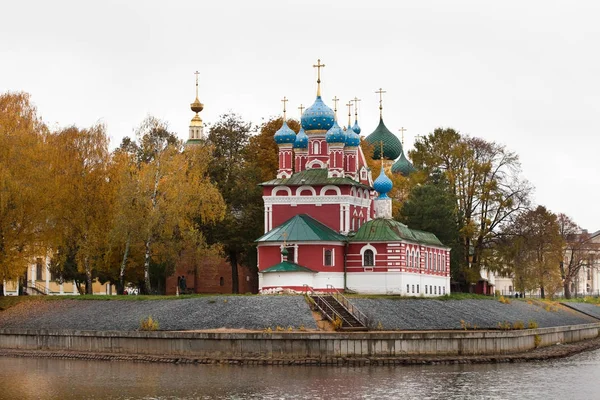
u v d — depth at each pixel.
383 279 122.50
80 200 121.06
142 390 80.62
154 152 126.19
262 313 103.44
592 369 94.25
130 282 149.62
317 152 135.62
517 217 154.38
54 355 101.00
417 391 80.19
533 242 162.88
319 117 134.88
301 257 121.06
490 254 155.00
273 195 128.75
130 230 119.25
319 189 127.50
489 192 152.25
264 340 94.88
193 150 129.25
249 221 136.88
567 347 113.25
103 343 100.75
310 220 126.00
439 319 112.19
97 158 123.00
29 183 116.31
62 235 120.62
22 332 105.44
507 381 85.81
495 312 124.44
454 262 149.38
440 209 147.38
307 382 84.06
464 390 80.94
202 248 126.56
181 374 88.38
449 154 158.50
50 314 112.44
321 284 120.69
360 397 77.44
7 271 116.56
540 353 103.88
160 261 126.62
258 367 92.31
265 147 150.25
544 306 142.00
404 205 151.12
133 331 99.50
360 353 95.00
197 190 123.88
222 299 107.44
